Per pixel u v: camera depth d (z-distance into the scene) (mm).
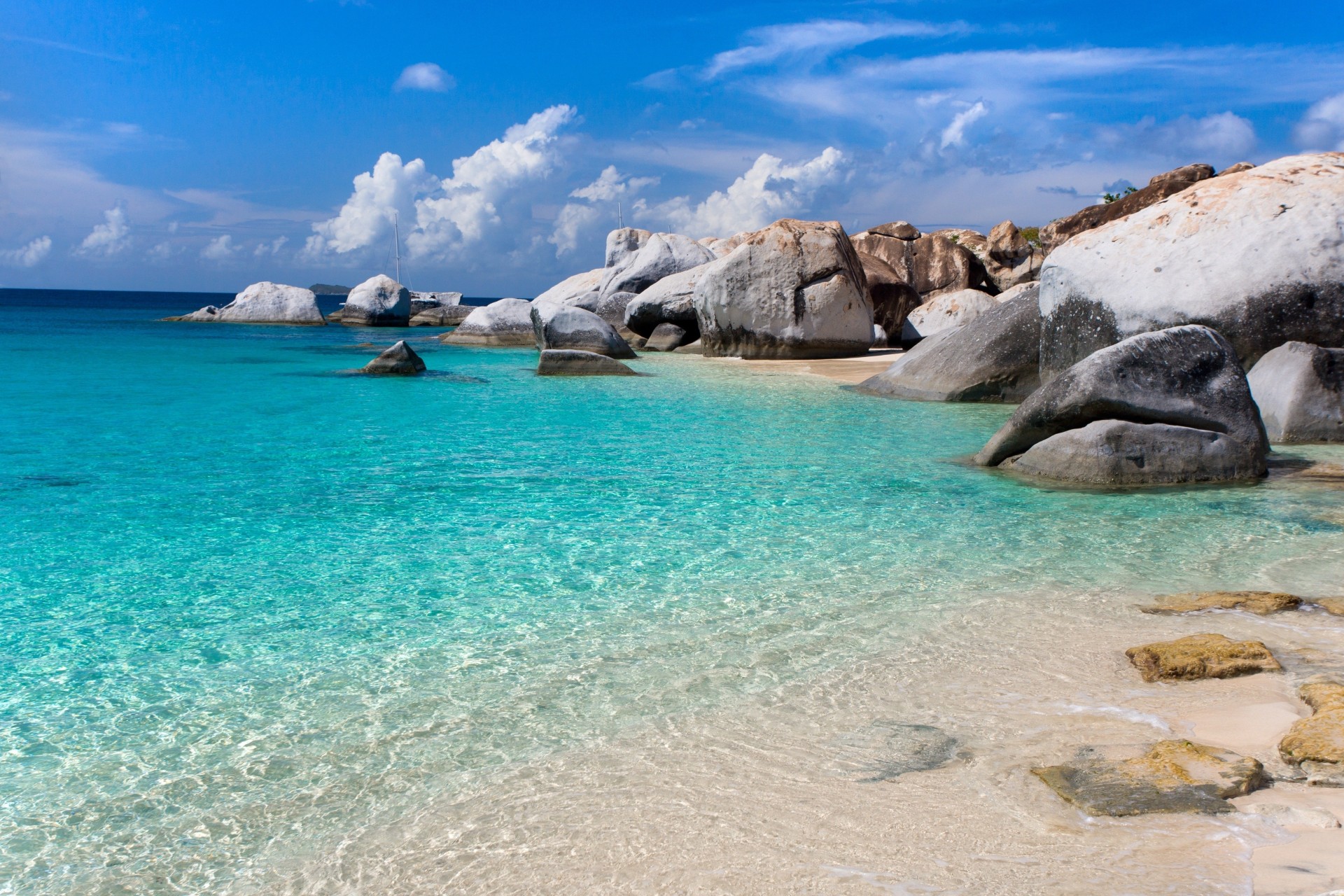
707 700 3842
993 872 2465
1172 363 8969
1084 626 4758
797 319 23672
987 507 7594
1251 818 2670
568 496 8000
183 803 3064
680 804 2977
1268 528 6824
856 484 8547
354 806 3027
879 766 3219
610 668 4191
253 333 36938
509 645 4488
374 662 4285
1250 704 3648
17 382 17672
